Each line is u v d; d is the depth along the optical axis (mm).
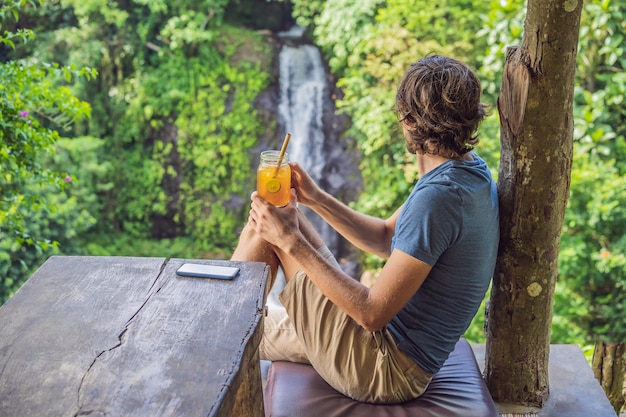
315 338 2020
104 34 10312
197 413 1242
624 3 6582
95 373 1362
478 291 1985
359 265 10297
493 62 6941
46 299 1672
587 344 7555
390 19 9086
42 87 4352
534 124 2188
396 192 9836
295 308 2053
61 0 9539
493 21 6727
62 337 1496
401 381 1961
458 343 2326
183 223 10734
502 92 2232
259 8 11664
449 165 1908
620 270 7438
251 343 1516
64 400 1276
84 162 9688
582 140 6949
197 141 10492
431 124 1894
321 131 10609
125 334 1513
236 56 10656
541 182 2230
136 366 1390
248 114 10531
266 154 2006
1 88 4113
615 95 7215
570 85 2174
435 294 1943
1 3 5500
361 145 10039
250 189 10656
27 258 8406
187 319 1583
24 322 1559
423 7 9062
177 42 10359
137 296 1697
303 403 1966
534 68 2146
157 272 1834
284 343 2178
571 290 7695
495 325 2426
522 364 2416
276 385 2062
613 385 3479
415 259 1835
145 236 10656
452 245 1888
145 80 10422
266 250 2098
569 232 7535
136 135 10453
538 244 2295
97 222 10367
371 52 9641
